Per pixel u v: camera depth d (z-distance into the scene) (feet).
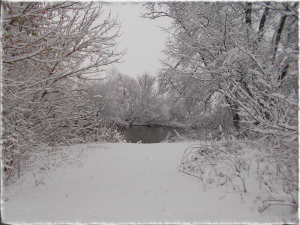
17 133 13.79
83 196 10.98
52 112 19.13
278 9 9.34
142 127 97.19
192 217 7.99
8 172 13.56
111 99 74.49
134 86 108.68
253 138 16.70
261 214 8.14
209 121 39.27
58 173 15.92
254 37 17.84
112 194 11.30
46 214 8.28
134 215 8.25
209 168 13.80
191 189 11.78
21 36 14.38
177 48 31.55
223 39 22.57
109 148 25.12
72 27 15.17
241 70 18.45
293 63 11.75
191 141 34.60
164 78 34.76
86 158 20.48
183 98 35.76
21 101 14.47
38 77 16.14
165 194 11.16
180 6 31.04
